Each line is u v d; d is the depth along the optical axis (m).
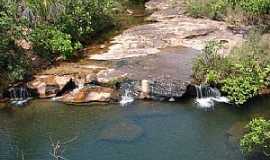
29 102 19.00
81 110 18.30
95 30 24.44
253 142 14.84
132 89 19.27
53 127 17.14
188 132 16.62
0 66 20.20
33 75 20.23
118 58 21.69
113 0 28.34
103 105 18.64
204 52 20.48
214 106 18.44
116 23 26.22
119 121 17.39
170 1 30.45
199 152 15.46
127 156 15.34
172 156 15.30
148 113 17.97
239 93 18.61
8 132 16.92
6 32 20.86
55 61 21.47
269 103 18.53
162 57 21.67
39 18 22.45
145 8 29.80
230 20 25.70
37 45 21.42
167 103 18.75
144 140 16.17
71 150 15.70
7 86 19.50
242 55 20.06
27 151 15.73
